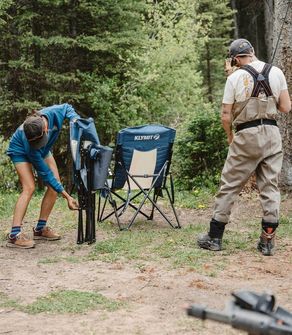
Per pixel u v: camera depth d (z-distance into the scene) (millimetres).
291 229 6242
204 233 5824
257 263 4988
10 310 3893
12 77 13797
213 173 9195
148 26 16766
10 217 7309
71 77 13469
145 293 4211
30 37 13234
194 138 9188
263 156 5176
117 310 3848
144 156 6234
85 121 5566
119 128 14641
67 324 3605
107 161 5617
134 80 15000
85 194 5676
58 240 5965
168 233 6117
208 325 3553
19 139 5668
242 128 5180
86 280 4555
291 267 4879
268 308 1326
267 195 5230
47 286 4422
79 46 13539
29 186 5734
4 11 12625
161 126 6270
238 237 5910
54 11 13828
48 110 5715
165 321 3637
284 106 5203
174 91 16375
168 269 4820
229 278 4570
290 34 7832
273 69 5141
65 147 13938
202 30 17797
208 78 22594
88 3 13477
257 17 26438
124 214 7273
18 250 5594
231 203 5344
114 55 14570
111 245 5535
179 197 8234
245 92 5094
